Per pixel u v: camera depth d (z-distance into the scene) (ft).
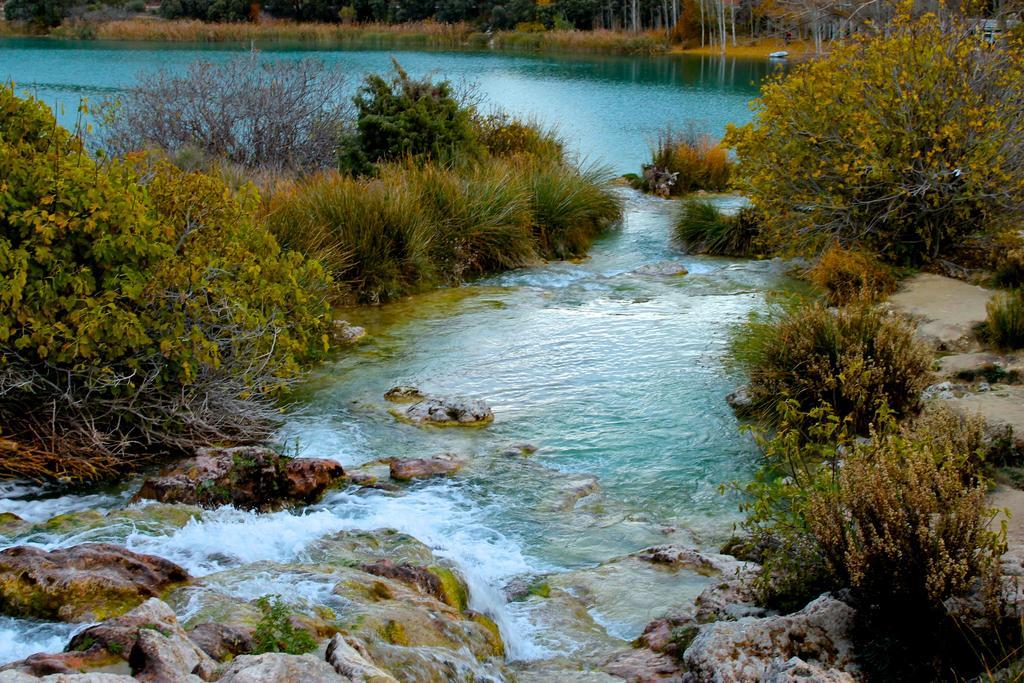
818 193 36.45
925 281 32.89
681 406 23.82
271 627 10.86
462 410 23.16
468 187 41.24
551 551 17.02
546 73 131.85
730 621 12.38
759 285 36.01
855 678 11.04
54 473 18.90
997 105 34.19
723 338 29.14
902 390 21.57
